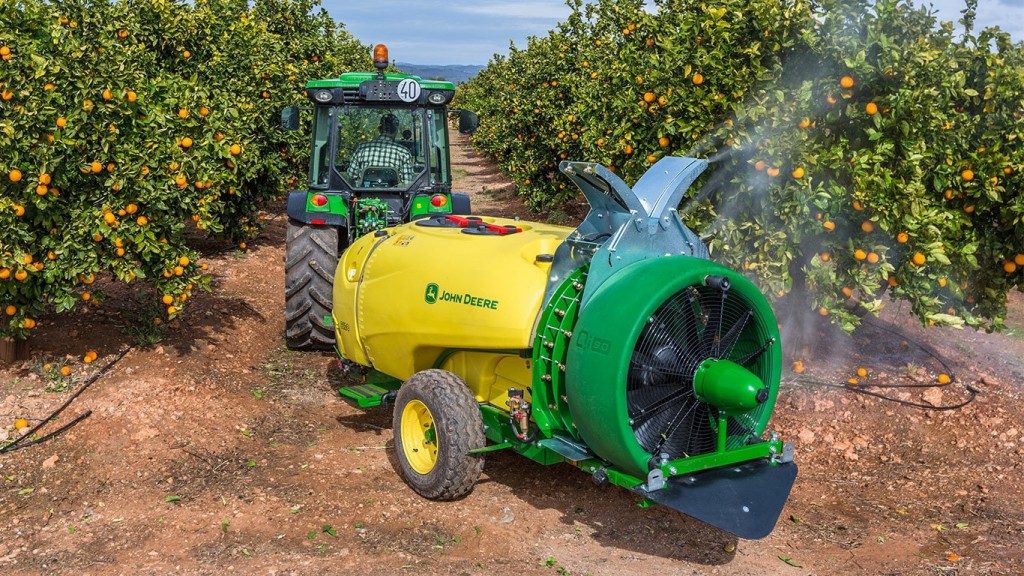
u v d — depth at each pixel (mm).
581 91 12102
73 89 5445
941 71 5148
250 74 11062
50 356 6375
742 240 5590
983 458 5148
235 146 6867
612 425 3537
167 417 5648
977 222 5633
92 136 5508
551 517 4496
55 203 5539
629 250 3926
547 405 4027
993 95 5402
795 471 4016
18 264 5312
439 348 4664
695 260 3771
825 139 5445
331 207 7184
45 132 5363
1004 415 5613
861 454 5336
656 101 5980
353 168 7438
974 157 5359
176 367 6469
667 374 3754
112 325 7102
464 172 25531
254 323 7973
